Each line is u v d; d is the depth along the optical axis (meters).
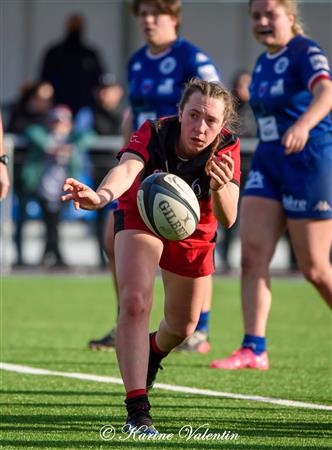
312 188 28.61
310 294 51.19
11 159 55.22
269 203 29.20
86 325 39.41
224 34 80.44
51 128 54.88
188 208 19.83
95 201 18.83
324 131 28.92
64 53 61.22
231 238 58.25
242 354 29.91
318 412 23.17
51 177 55.34
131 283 20.11
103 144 55.50
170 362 30.97
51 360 30.78
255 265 29.56
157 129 20.69
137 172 20.20
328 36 79.81
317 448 19.47
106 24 78.31
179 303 21.83
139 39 78.06
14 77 79.06
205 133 20.02
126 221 20.70
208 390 26.08
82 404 23.77
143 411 20.06
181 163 20.62
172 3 31.75
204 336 33.47
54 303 46.06
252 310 29.81
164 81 31.94
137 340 19.95
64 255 63.91
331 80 28.36
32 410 22.95
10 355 31.72
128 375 19.95
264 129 29.59
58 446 19.31
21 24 78.75
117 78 77.94
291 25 29.59
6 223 56.38
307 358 32.28
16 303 45.81
